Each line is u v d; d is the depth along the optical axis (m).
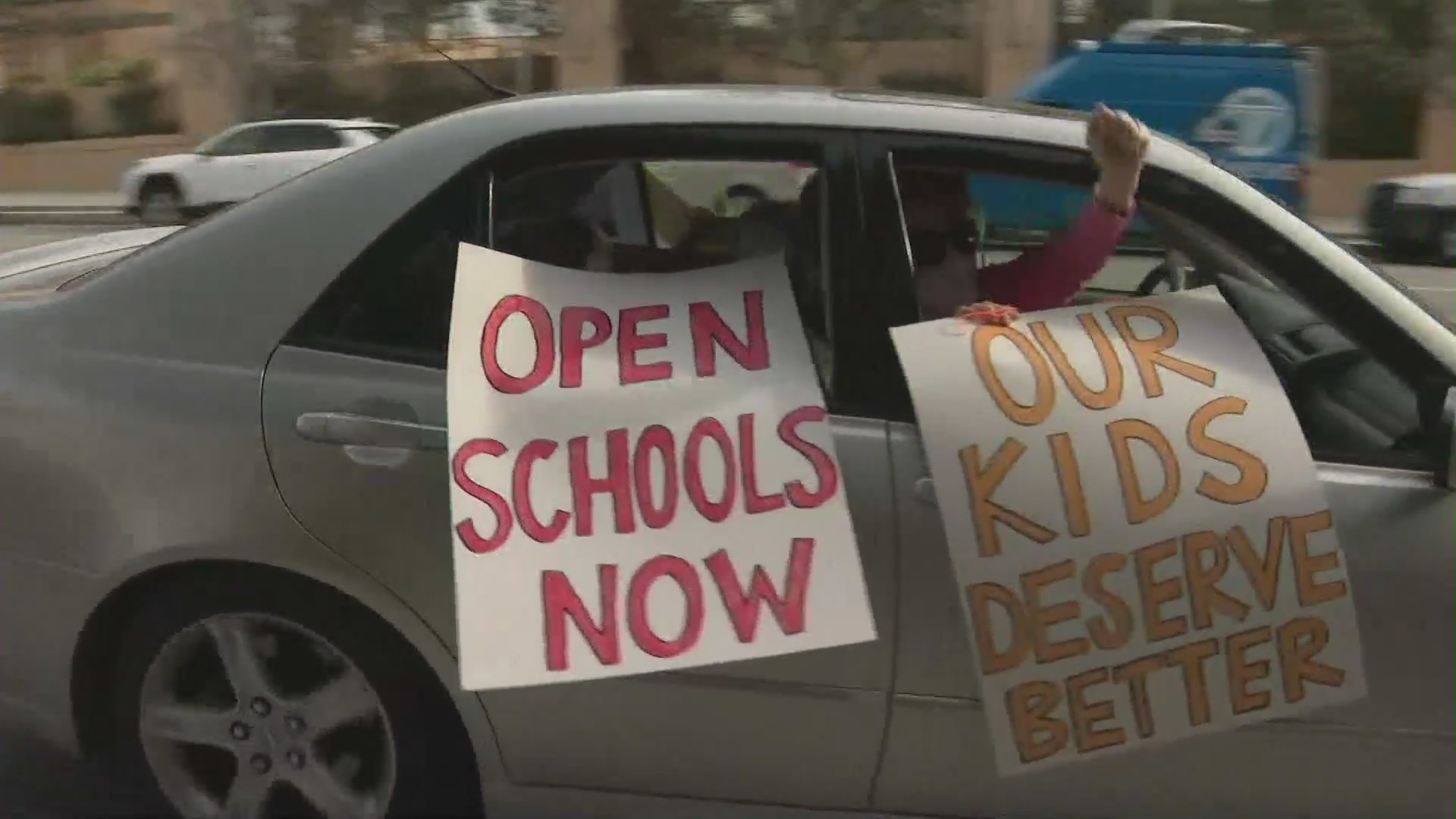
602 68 24.70
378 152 2.43
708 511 2.21
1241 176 2.47
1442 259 13.63
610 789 2.39
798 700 2.26
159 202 17.47
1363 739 2.23
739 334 2.30
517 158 2.38
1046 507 2.19
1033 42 23.62
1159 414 2.23
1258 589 2.20
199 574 2.40
